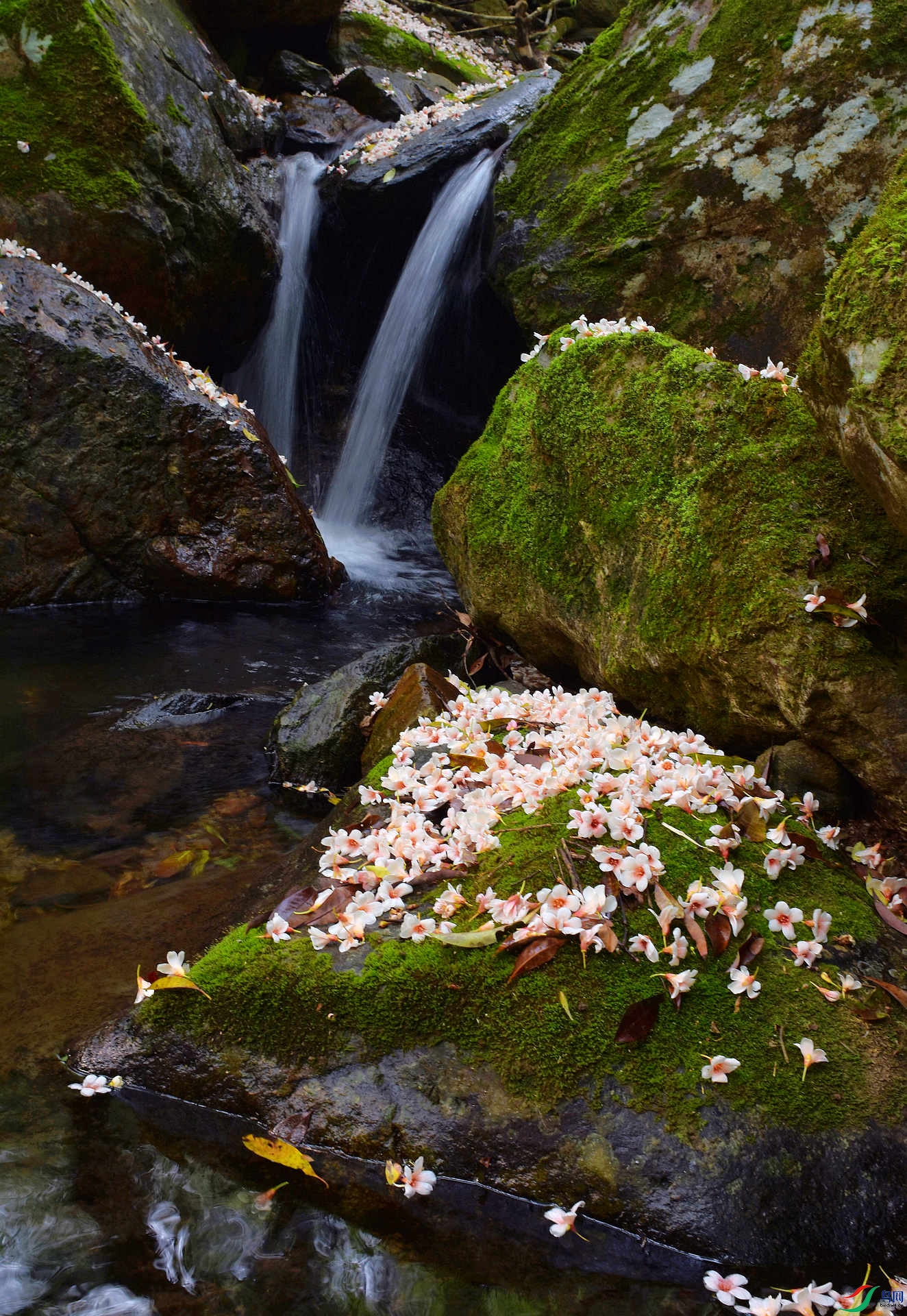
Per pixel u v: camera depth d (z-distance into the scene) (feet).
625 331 12.00
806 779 8.72
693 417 10.09
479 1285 5.79
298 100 32.45
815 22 17.08
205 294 25.49
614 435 11.07
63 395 19.88
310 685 14.07
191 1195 6.28
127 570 20.77
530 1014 6.89
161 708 14.98
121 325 21.12
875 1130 6.31
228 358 28.40
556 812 8.45
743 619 8.86
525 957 7.09
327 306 30.53
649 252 18.44
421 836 8.48
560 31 45.68
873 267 7.11
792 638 8.48
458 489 14.94
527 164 21.29
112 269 22.95
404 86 34.24
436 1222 6.19
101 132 22.40
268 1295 5.65
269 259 26.84
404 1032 6.97
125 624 19.44
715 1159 6.22
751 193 17.51
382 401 28.99
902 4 16.33
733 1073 6.53
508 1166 6.39
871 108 16.52
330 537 27.22
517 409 14.16
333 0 32.12
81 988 8.23
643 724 9.48
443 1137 6.52
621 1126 6.41
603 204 19.11
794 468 9.15
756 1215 6.03
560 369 12.11
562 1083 6.62
